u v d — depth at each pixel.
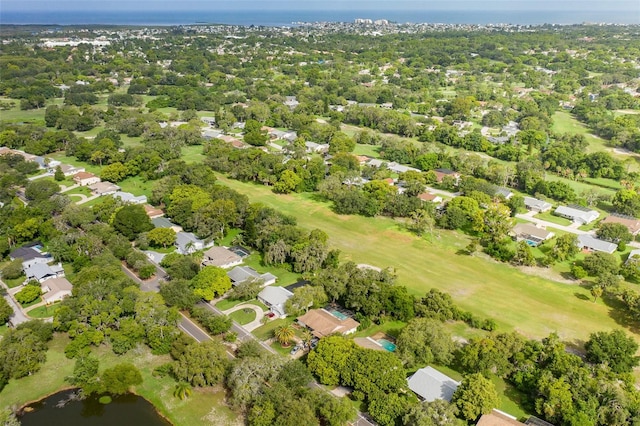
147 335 108.56
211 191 177.50
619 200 184.38
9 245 149.50
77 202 185.38
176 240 153.12
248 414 90.00
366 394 91.62
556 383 89.69
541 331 115.69
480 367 97.62
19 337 104.00
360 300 117.19
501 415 86.69
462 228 170.62
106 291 117.00
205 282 123.75
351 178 198.62
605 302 128.00
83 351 104.44
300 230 154.62
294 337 110.75
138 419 91.38
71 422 90.69
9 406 93.06
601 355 100.56
